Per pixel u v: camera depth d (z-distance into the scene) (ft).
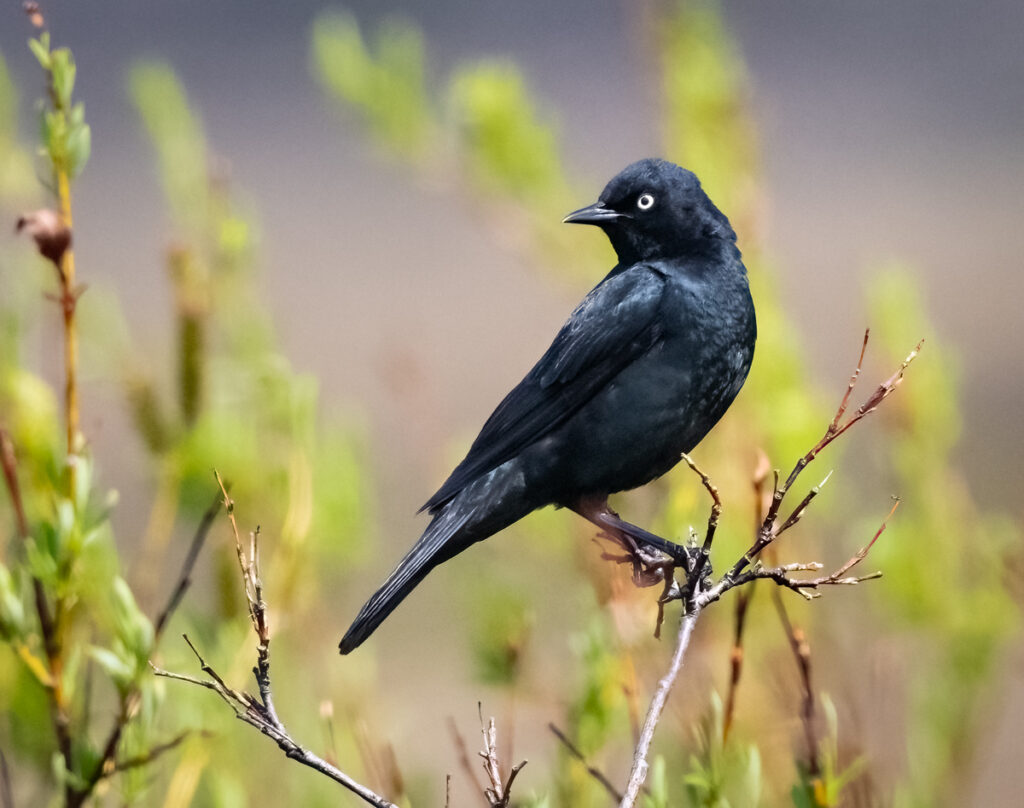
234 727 32.07
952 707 35.40
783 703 30.89
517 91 41.57
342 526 35.76
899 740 31.55
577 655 30.78
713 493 24.95
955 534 38.04
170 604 26.78
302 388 34.68
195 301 33.30
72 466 26.84
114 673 26.32
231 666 31.63
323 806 31.86
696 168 40.68
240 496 34.27
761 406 37.96
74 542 26.68
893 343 38.70
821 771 26.17
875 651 32.68
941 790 34.73
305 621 34.88
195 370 33.35
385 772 30.17
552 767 30.63
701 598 25.30
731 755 28.58
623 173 36.19
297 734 33.19
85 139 26.35
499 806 23.08
